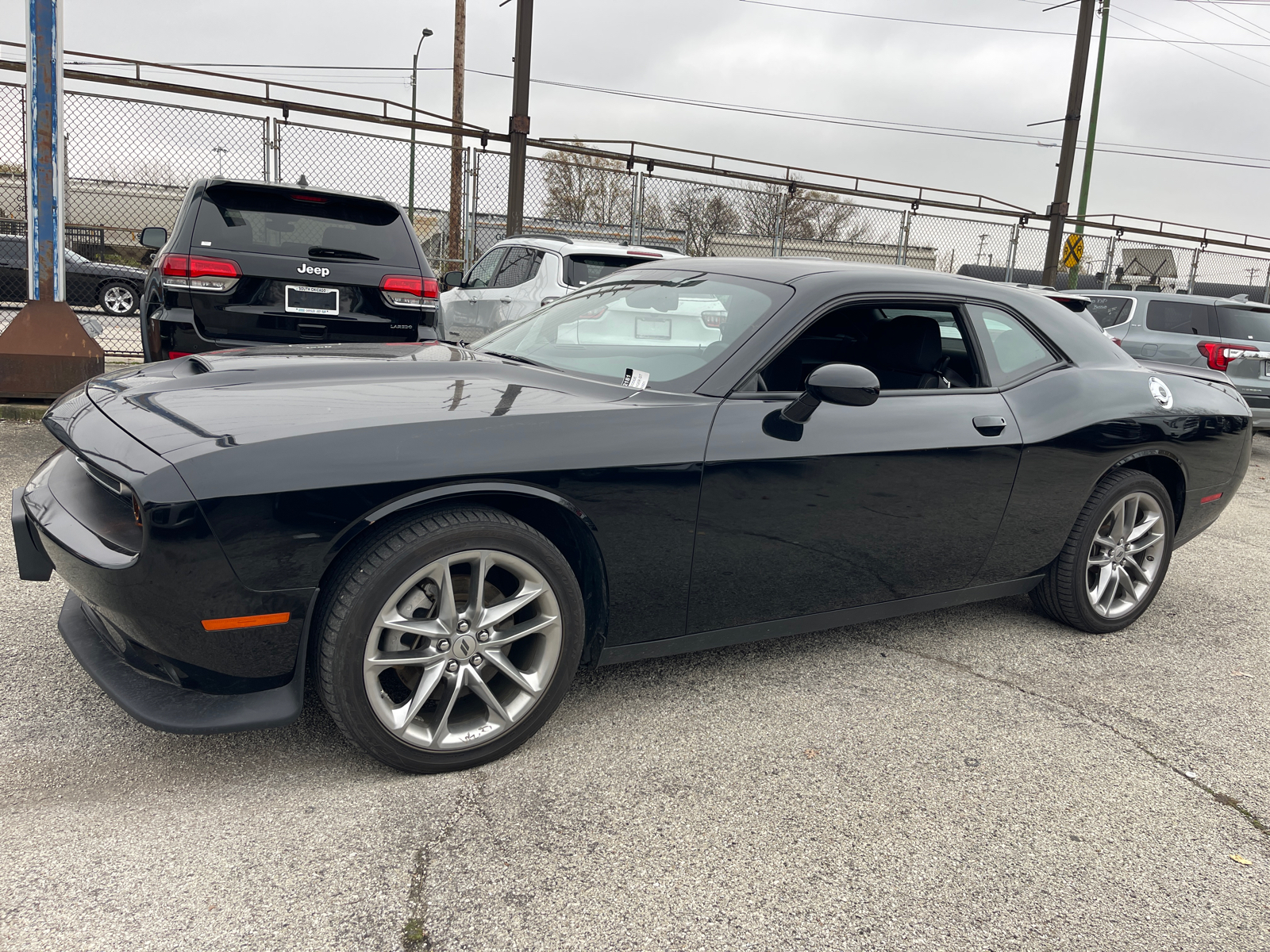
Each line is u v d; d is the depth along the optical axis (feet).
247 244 17.10
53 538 7.38
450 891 6.36
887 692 10.21
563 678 8.25
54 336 20.54
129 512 7.49
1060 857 7.32
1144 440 11.82
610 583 8.35
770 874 6.80
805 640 11.62
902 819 7.68
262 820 7.03
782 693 9.98
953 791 8.20
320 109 32.27
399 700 8.27
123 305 47.62
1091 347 12.14
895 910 6.50
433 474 7.22
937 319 10.66
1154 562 12.81
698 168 40.34
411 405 7.86
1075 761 8.94
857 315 10.76
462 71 68.18
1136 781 8.63
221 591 6.70
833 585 9.75
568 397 8.64
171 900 6.06
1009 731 9.46
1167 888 7.01
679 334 9.70
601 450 7.98
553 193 38.19
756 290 9.92
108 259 47.55
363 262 18.03
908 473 9.71
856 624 12.34
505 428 7.72
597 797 7.66
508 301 27.09
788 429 8.95
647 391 8.87
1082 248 57.16
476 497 7.78
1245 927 6.61
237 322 17.04
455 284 27.86
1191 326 30.86
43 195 20.07
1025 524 11.05
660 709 9.38
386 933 5.90
